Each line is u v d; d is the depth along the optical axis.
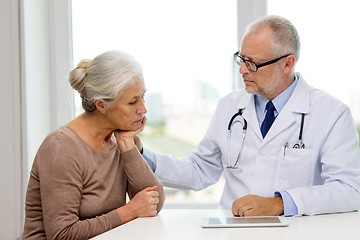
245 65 1.72
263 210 1.47
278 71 1.72
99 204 1.52
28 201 1.54
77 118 1.57
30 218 1.53
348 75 2.19
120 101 1.49
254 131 1.81
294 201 1.49
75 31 2.35
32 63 2.19
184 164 1.95
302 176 1.72
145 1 2.32
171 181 1.91
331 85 2.20
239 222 1.35
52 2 2.30
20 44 2.14
